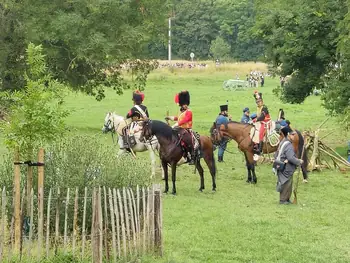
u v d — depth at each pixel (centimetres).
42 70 1191
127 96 6022
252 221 1622
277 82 8481
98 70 3806
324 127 3781
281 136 1923
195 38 12419
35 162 1207
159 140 1980
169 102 5603
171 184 2164
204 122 4212
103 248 1163
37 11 3453
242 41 12131
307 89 2988
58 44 3628
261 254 1332
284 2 2991
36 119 1135
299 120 4334
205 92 6800
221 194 2019
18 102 1170
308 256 1330
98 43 3419
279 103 5500
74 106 5134
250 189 2120
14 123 1140
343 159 2558
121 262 1155
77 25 3416
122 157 1383
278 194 2039
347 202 1939
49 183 1256
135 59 3712
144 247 1221
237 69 9431
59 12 3438
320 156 2578
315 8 2770
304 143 2239
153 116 4512
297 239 1470
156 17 3709
